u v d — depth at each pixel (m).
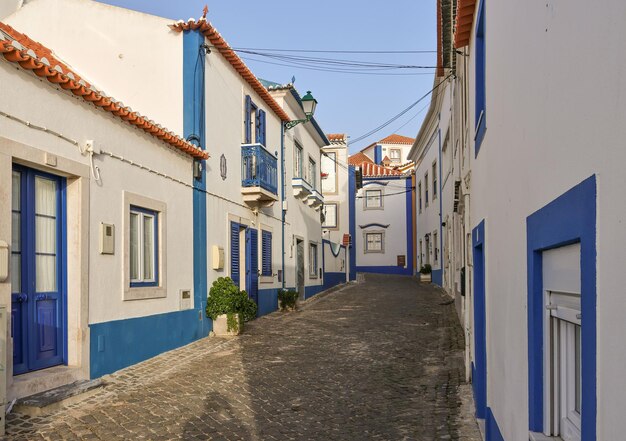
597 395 1.92
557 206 2.48
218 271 12.67
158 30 11.96
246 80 14.74
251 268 14.97
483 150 5.71
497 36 4.54
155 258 10.02
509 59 3.88
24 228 6.90
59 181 7.60
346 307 18.55
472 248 7.27
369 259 39.16
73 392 6.84
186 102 11.75
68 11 12.44
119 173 8.73
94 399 7.04
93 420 6.24
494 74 4.77
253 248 15.19
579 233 2.13
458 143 10.77
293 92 17.98
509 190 3.96
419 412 6.96
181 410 6.80
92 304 7.93
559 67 2.45
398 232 38.66
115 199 8.60
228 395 7.56
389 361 10.00
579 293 2.36
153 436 5.84
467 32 7.46
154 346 9.73
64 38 12.40
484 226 5.57
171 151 10.62
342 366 9.56
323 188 32.03
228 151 13.45
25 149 6.64
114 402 6.98
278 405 7.21
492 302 5.13
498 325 4.67
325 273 25.61
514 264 3.75
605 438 1.83
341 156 32.03
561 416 2.92
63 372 7.17
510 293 3.95
